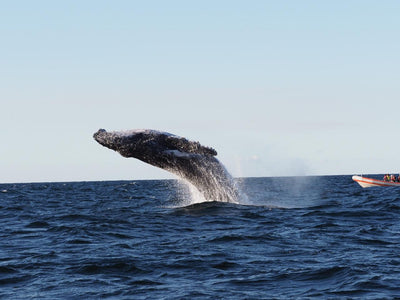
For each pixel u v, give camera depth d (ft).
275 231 100.01
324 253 79.46
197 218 115.03
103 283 62.95
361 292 57.72
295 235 95.91
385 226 109.91
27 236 103.45
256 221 112.68
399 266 69.51
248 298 55.72
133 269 69.72
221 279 64.23
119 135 107.14
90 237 96.89
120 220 117.91
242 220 113.29
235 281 63.05
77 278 65.57
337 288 59.52
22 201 229.66
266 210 129.08
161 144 108.47
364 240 91.20
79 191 369.50
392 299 54.95
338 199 203.41
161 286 61.21
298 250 81.97
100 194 301.22
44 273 68.39
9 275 67.87
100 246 87.61
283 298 55.72
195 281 63.46
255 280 63.46
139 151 108.27
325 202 181.98
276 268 69.41
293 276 65.05
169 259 75.31
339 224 111.24
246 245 86.17
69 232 103.86
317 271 67.00
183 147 107.14
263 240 90.63
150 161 111.24
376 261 72.74
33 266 72.69
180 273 67.56
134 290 59.47
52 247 88.43
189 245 86.58
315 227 106.01
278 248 83.71
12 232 110.22
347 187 365.40
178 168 113.19
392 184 335.47
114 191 349.20
